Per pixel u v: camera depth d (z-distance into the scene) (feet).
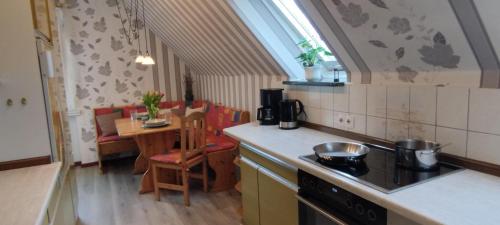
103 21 15.43
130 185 12.84
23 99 6.70
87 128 15.58
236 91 13.06
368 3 5.15
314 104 8.34
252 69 11.29
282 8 8.36
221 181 11.70
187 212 10.19
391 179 4.74
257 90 11.41
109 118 15.25
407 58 5.59
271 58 9.47
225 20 9.55
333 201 5.18
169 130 11.68
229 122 12.80
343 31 6.17
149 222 9.68
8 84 6.57
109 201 11.30
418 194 4.18
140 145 11.70
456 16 4.29
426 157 4.97
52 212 5.79
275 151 6.51
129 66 16.24
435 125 5.45
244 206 8.69
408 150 5.11
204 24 10.87
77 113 15.24
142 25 16.28
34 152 6.89
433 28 4.73
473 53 4.61
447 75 5.24
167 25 13.91
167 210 10.39
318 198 5.55
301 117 8.83
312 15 6.41
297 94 9.00
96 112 15.44
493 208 3.71
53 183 5.69
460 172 4.88
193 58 15.34
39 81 6.78
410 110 5.82
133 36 16.15
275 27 9.00
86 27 15.14
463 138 5.07
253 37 9.18
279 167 6.68
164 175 11.90
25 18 6.57
